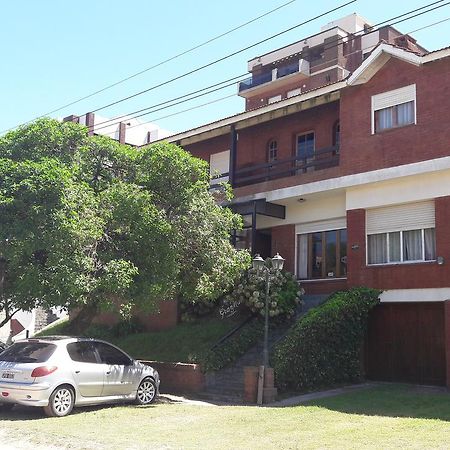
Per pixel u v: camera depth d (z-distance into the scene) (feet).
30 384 39.37
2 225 42.52
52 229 42.04
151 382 48.24
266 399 49.01
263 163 77.61
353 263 62.03
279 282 62.90
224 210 55.06
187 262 51.70
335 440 32.32
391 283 58.70
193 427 37.04
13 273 47.73
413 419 38.81
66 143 52.08
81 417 40.16
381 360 59.93
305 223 71.26
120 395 45.37
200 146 86.43
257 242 76.43
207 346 60.39
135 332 75.20
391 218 60.59
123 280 43.83
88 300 46.06
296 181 68.33
